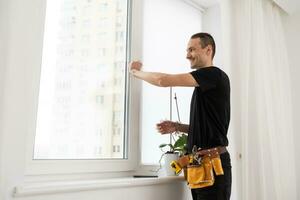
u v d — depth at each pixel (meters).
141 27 1.98
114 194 1.43
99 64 1.72
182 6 2.44
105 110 1.73
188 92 2.38
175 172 1.69
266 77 2.52
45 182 1.31
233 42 2.43
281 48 2.89
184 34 2.43
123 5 1.94
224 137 1.57
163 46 2.21
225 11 2.40
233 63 2.39
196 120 1.58
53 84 1.46
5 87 1.10
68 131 1.52
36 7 1.25
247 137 2.25
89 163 1.56
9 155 1.10
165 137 2.10
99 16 1.76
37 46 1.28
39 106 1.39
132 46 1.90
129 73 1.86
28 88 1.19
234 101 2.31
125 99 1.85
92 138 1.64
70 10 1.59
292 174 2.72
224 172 1.52
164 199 1.71
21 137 1.15
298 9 2.98
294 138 2.91
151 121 2.02
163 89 2.15
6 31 1.12
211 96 1.55
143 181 1.55
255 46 2.43
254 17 2.48
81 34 1.63
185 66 2.39
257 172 2.27
